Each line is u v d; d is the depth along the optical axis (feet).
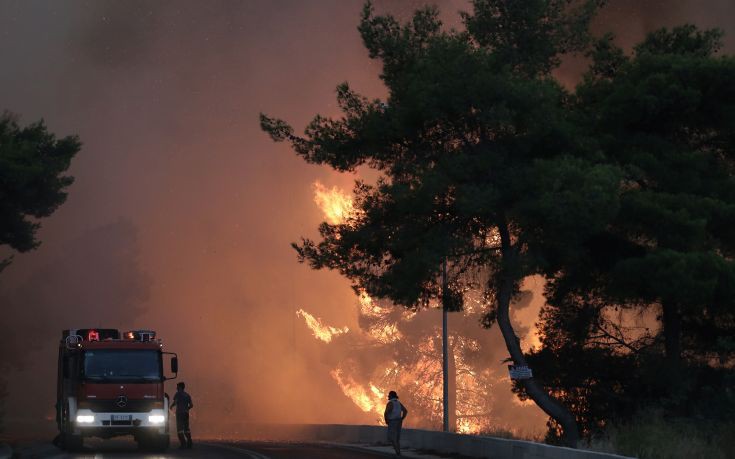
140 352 112.68
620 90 118.21
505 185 111.96
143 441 114.83
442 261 112.06
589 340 129.80
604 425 122.83
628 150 117.70
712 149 124.36
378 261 121.49
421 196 110.63
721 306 113.50
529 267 110.93
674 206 113.19
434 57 112.68
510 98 108.88
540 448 87.30
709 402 114.52
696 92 113.80
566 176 106.11
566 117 119.14
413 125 113.29
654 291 110.73
